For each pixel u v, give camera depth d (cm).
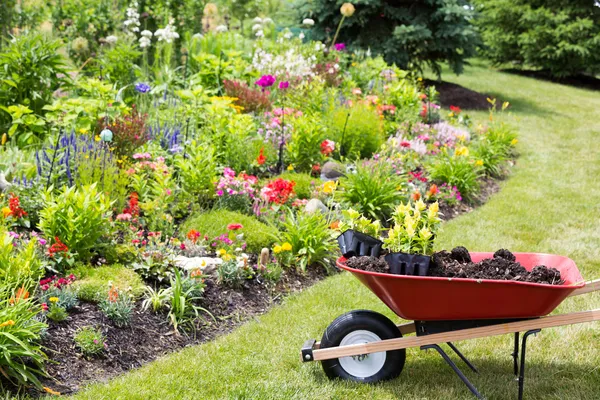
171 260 482
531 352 409
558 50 1838
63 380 359
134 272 468
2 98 705
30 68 712
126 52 888
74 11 1077
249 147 711
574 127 1253
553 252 609
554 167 951
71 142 617
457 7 1330
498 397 353
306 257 550
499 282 327
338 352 360
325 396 355
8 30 1030
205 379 369
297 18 1451
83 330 392
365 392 360
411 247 403
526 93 1622
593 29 1859
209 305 462
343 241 380
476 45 1459
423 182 760
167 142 689
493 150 898
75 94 792
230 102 789
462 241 630
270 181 669
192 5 1270
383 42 1382
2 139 618
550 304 335
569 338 427
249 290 493
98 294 424
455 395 354
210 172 617
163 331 425
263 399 348
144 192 586
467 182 780
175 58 1116
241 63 1045
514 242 633
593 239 650
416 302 345
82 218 467
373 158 765
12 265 404
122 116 715
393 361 372
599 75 2162
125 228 512
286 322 450
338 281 528
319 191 663
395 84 1100
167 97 873
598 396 349
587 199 794
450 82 1599
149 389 354
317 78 1008
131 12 1034
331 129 823
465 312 345
